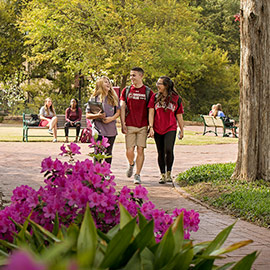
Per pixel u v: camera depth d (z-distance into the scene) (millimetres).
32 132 34781
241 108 12156
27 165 15539
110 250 2475
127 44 48781
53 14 48219
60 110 56812
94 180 4281
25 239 3250
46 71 61562
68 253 2578
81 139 23609
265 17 11859
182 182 12555
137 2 49688
